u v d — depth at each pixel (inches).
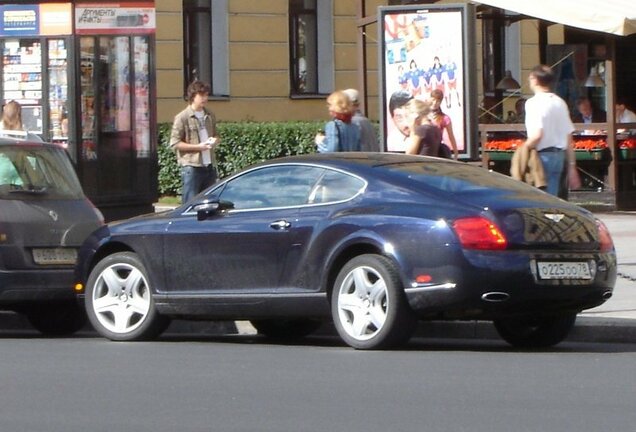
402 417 843.4
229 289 1208.2
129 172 2124.8
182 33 2839.6
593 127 2276.1
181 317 1244.5
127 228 1266.0
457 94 1877.5
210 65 2898.6
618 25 2106.3
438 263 1093.8
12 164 1344.7
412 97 1897.1
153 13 2121.1
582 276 1126.4
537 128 1412.4
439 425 818.2
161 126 2682.1
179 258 1232.2
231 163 2682.1
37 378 1013.2
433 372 1021.2
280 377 1004.6
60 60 2044.8
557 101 1423.5
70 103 2043.6
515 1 2156.7
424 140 1448.1
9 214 1314.0
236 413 865.5
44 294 1323.8
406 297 1109.7
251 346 1216.8
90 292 1274.6
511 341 1221.1
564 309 1135.6
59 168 1386.6
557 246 1115.9
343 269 1141.7
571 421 826.8
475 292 1088.8
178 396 928.3
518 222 1102.4
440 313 1106.7
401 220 1117.1
